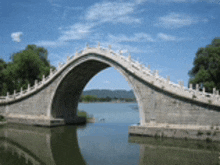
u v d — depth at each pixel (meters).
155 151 22.52
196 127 24.39
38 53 68.38
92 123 45.66
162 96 26.77
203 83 41.88
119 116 63.94
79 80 41.47
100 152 23.23
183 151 22.23
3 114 44.75
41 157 22.09
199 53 44.62
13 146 26.23
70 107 44.84
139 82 28.48
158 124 26.80
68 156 22.23
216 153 21.52
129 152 22.67
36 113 40.66
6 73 56.59
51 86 39.03
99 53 32.50
